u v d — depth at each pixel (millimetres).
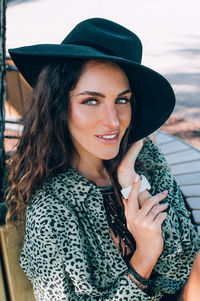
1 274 1151
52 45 972
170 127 4410
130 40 1062
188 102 5227
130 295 1082
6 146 2105
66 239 1038
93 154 1091
